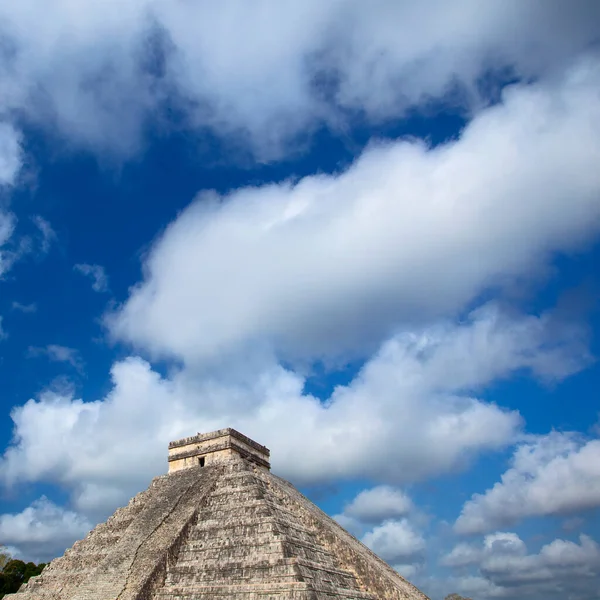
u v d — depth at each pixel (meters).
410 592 32.53
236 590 26.55
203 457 40.72
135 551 30.48
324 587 27.30
